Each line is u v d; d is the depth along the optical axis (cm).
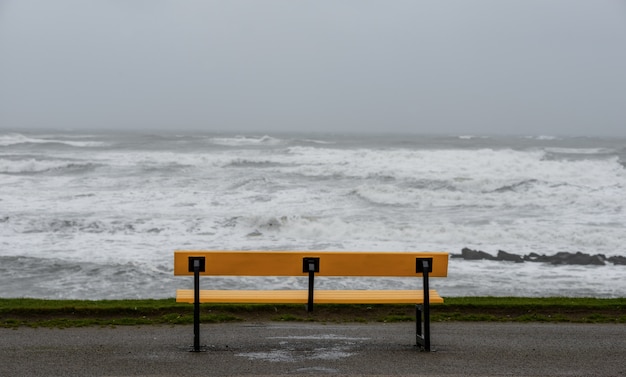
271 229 1892
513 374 593
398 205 2408
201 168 3531
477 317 841
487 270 1419
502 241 1788
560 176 3209
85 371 585
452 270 1412
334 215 2181
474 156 4209
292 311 866
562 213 2247
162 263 1445
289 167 3597
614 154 5428
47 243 1666
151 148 5444
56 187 2745
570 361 640
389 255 670
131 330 755
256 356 646
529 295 1211
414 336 742
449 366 616
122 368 597
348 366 613
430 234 1825
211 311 859
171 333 743
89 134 9481
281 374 585
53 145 5650
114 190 2653
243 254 660
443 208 2358
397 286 1248
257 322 806
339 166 3641
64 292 1218
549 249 1653
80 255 1519
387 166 3647
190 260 658
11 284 1270
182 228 1891
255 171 3378
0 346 671
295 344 698
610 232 1841
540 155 4675
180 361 623
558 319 835
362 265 671
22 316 822
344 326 790
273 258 664
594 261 1512
